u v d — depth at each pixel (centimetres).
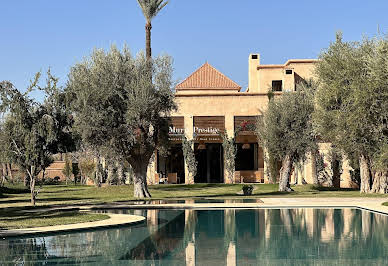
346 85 2616
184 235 1338
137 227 1510
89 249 1109
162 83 2680
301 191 3441
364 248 1102
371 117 2411
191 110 4344
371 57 2373
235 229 1457
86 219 1605
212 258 1000
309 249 1098
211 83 4928
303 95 3375
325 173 4147
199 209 2095
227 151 4312
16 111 2316
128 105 2566
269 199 2533
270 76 4784
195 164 4319
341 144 2738
